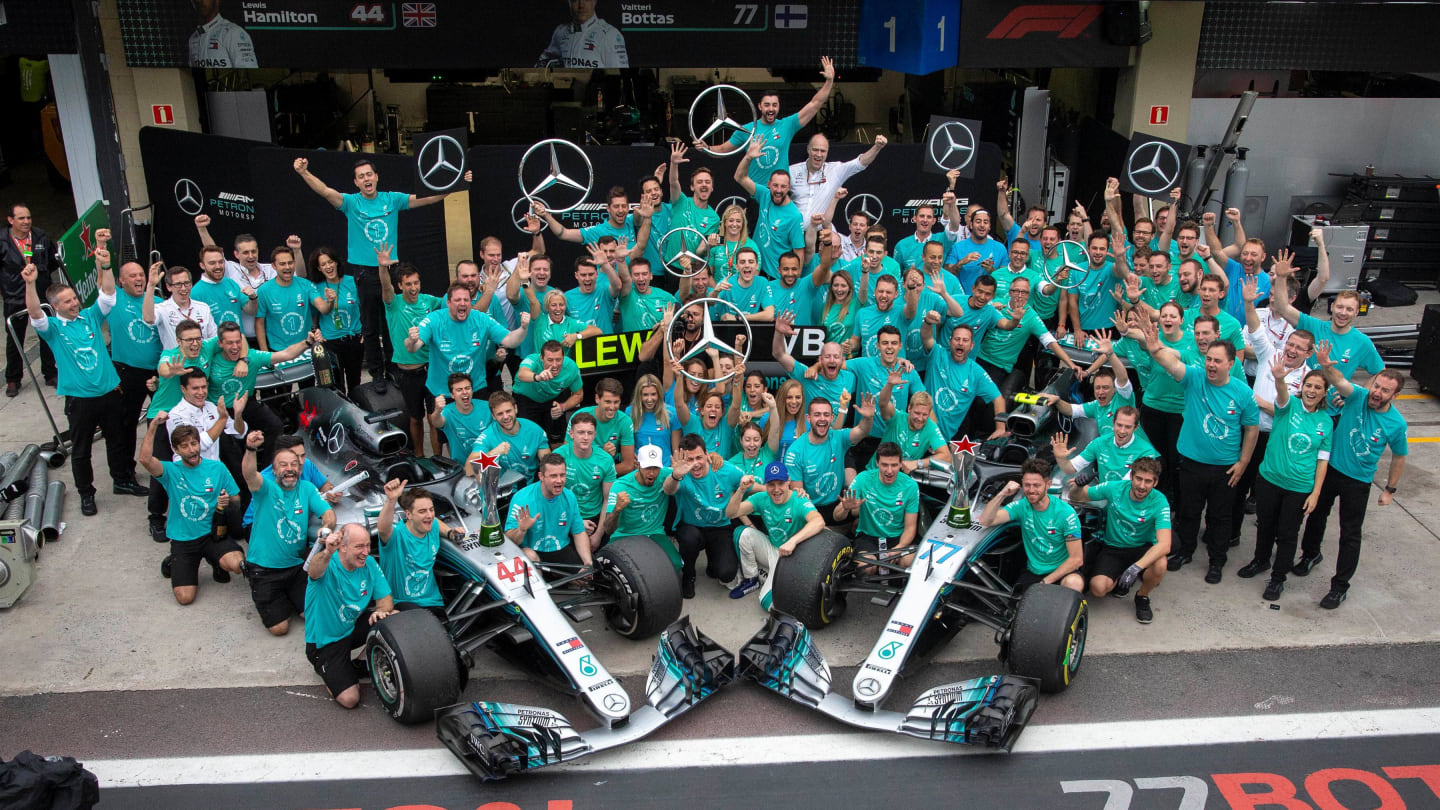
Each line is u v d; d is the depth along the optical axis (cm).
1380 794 605
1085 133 1466
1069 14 1295
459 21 1270
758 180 1080
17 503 892
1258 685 703
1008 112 1514
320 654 672
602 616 780
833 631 765
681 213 1055
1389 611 792
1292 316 891
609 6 1280
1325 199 1484
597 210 1220
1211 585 827
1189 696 691
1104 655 735
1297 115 1444
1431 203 1408
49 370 1141
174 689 695
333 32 1264
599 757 631
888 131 1689
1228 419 792
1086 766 625
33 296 851
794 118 1062
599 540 784
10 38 1255
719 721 666
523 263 921
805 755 634
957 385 892
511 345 923
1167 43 1330
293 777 614
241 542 866
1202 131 1441
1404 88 1480
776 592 735
